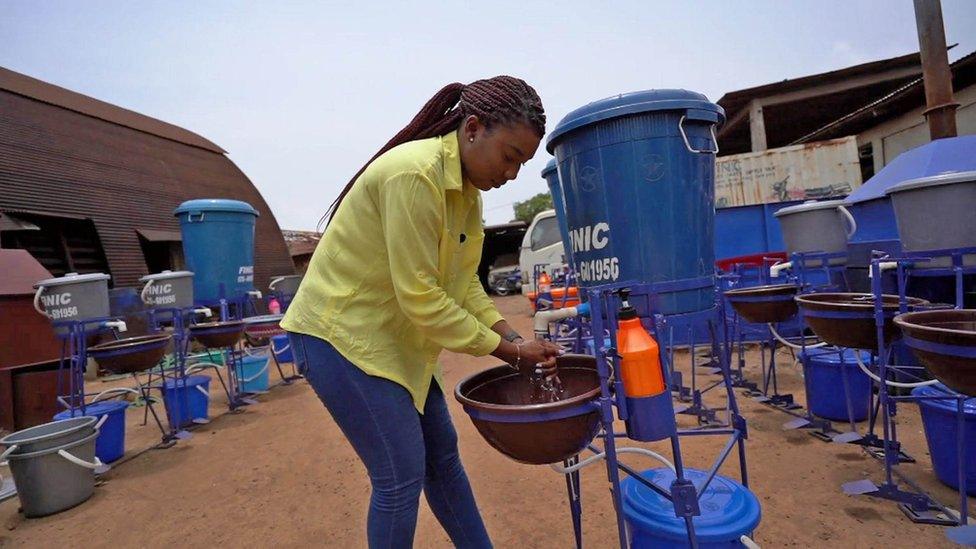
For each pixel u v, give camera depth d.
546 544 2.07
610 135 1.60
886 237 3.74
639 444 3.01
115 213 10.84
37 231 9.32
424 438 1.60
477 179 1.37
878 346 2.19
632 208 1.59
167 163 13.71
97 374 7.40
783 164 8.70
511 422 1.25
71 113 11.82
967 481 2.17
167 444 3.96
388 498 1.38
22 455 2.80
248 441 3.92
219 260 5.58
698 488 1.56
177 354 4.64
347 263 1.34
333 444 3.64
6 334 4.92
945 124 4.69
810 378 3.18
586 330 2.23
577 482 1.83
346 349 1.33
